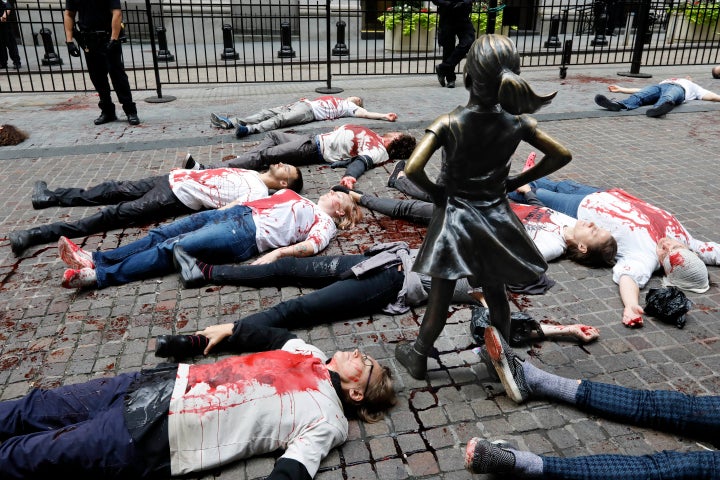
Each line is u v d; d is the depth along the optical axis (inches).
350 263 149.2
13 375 119.0
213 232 160.6
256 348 124.6
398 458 99.5
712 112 334.3
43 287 153.2
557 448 102.0
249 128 279.9
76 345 129.0
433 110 336.2
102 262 156.5
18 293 150.1
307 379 99.9
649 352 127.4
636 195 213.9
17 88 414.9
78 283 148.9
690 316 140.6
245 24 623.2
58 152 259.8
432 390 116.0
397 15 559.8
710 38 622.5
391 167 243.8
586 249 159.6
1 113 334.0
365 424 107.0
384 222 191.9
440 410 110.6
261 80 438.6
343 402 106.2
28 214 197.8
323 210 184.1
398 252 144.9
